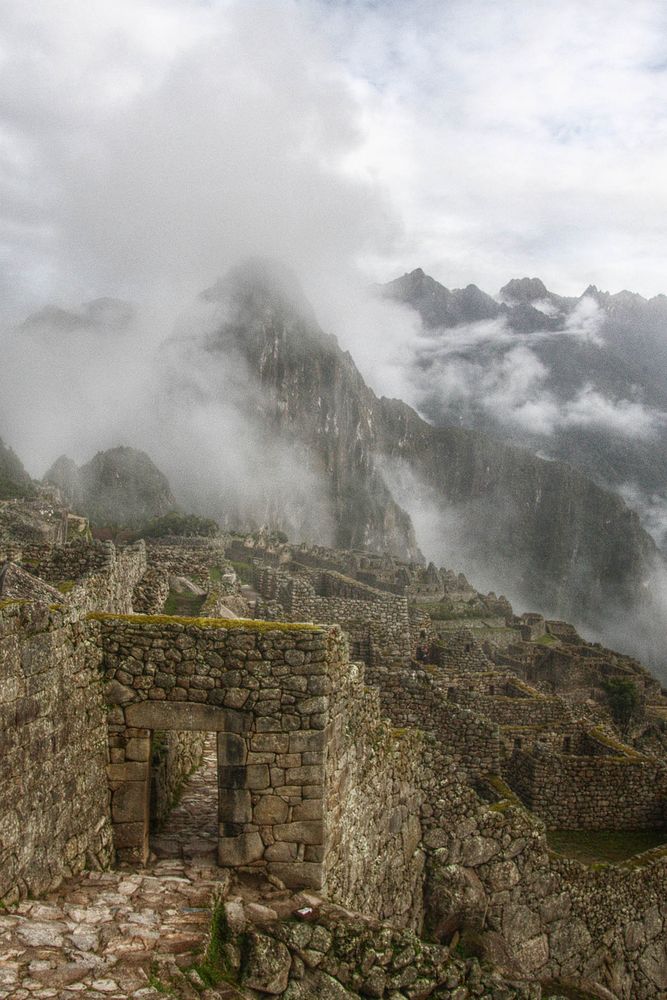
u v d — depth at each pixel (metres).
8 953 9.05
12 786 9.78
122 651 12.65
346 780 13.80
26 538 36.88
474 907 17.72
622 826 23.58
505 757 25.20
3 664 9.60
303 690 12.58
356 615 33.09
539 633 67.69
